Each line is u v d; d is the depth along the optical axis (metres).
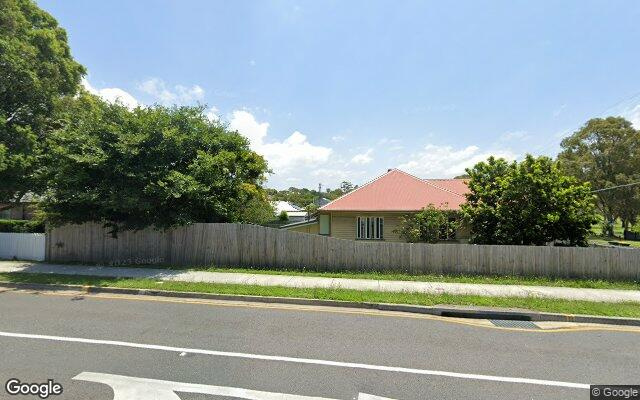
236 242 13.88
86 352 5.62
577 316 8.02
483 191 15.09
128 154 12.95
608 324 7.88
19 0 19.95
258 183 22.69
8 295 9.71
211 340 6.27
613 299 9.57
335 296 9.24
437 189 20.62
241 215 18.78
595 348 6.28
